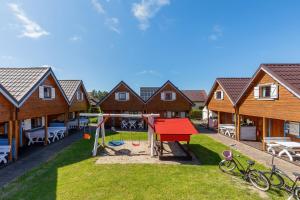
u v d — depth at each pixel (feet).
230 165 32.91
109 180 28.27
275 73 39.93
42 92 49.34
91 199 23.22
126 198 23.39
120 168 33.22
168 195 24.07
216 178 29.07
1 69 50.16
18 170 33.01
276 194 24.20
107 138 61.52
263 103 45.27
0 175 30.89
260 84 46.37
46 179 29.07
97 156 40.63
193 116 134.10
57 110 59.57
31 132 53.16
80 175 30.27
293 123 45.91
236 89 65.51
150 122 43.83
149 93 108.37
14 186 26.89
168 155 39.88
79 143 53.78
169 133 37.68
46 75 49.24
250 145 50.70
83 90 87.35
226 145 51.11
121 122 86.22
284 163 35.68
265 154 41.81
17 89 41.86
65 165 35.24
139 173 30.96
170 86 88.17
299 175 22.53
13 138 38.45
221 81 71.31
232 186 26.45
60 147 49.14
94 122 110.22
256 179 26.58
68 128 73.41
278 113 40.01
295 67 42.65
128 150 45.39
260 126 57.88
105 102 88.12
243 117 69.56
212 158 39.29
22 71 49.39
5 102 35.78
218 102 73.31
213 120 86.38
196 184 27.02
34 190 25.64
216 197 23.58
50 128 60.80
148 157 39.91
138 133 71.10
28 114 43.09
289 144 39.42
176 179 28.68
